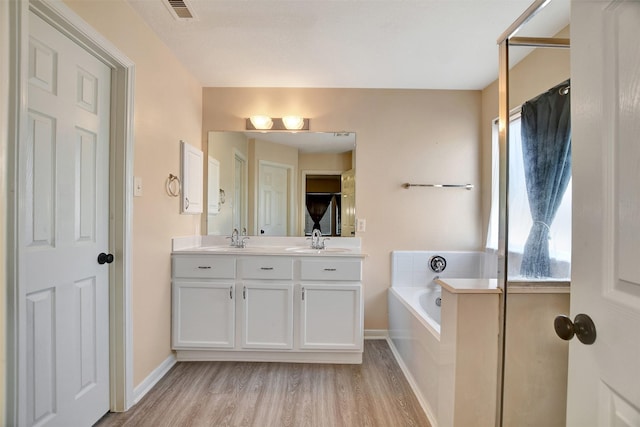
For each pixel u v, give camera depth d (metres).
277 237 2.87
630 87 0.58
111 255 1.67
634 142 0.57
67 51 1.39
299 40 2.08
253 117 2.81
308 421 1.67
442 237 2.87
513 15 1.81
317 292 2.29
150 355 1.99
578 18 0.72
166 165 2.18
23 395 1.10
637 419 0.56
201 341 2.29
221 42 2.11
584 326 0.68
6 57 1.04
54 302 1.35
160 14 1.82
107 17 1.55
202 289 2.29
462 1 1.69
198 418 1.68
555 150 1.20
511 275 1.31
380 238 2.87
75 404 1.47
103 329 1.66
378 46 2.16
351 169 2.88
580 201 0.71
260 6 1.75
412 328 2.06
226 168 2.84
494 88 2.68
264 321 2.30
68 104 1.40
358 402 1.84
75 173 1.46
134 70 1.76
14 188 1.06
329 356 2.33
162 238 2.15
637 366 0.56
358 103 2.86
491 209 2.71
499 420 1.33
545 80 1.26
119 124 1.70
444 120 2.86
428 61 2.36
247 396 1.89
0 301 1.04
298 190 2.88
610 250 0.63
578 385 0.72
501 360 1.33
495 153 2.67
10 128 1.05
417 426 1.63
